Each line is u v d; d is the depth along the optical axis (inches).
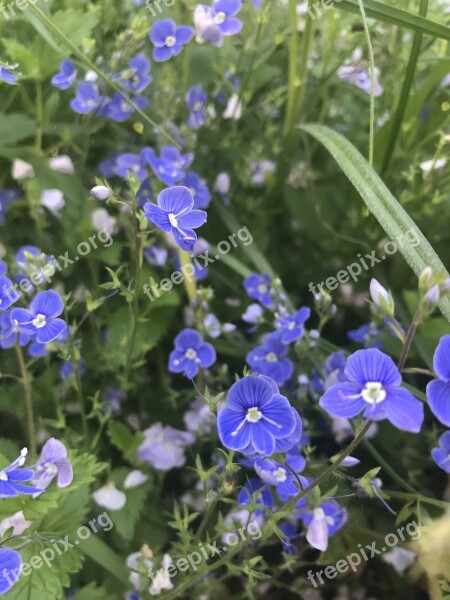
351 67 7.8
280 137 8.5
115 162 7.3
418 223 7.8
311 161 8.5
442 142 6.8
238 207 8.3
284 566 5.3
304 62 7.4
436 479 6.4
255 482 5.5
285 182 8.2
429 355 6.6
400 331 3.6
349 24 7.6
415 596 6.0
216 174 8.4
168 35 7.0
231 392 3.9
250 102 8.6
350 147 5.9
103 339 7.1
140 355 6.9
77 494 5.4
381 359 3.5
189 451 6.5
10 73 6.5
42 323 5.1
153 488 6.2
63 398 6.6
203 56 8.2
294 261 8.2
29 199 6.7
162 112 7.5
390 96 7.9
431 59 7.1
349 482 5.8
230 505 6.1
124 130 7.7
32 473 4.3
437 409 3.3
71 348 5.6
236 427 3.9
